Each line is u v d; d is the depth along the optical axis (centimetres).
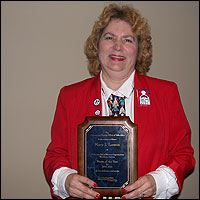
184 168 136
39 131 202
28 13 199
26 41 199
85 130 131
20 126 201
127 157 129
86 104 146
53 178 137
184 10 204
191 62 206
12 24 198
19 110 201
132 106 143
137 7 202
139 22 139
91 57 158
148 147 137
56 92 201
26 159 202
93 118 131
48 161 148
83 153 131
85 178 126
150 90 146
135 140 129
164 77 205
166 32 204
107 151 130
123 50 134
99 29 145
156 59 204
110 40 137
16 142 201
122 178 129
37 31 200
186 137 145
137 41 143
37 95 201
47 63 201
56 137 151
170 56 205
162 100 145
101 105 142
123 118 130
